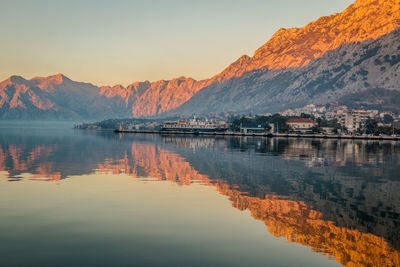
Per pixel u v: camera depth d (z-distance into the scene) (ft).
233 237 97.09
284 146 514.68
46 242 91.30
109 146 499.10
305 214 121.90
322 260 83.25
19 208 125.29
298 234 100.68
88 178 196.54
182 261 80.74
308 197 149.28
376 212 125.70
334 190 165.78
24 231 99.66
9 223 107.04
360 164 277.44
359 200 144.56
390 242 95.91
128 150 421.18
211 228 104.58
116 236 96.27
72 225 105.60
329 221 113.91
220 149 445.78
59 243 90.74
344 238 98.07
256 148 467.52
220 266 78.48
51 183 178.81
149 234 98.43
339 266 80.38
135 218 113.80
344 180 196.44
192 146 510.58
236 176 207.92
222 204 134.41
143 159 309.01
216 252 86.38
